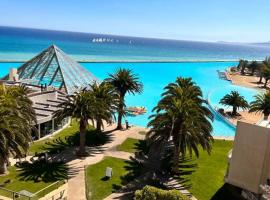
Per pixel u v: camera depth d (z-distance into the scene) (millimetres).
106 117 40688
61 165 36469
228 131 60094
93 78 77812
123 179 34219
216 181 34969
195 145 34000
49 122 46312
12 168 34688
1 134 28047
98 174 35031
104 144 44438
